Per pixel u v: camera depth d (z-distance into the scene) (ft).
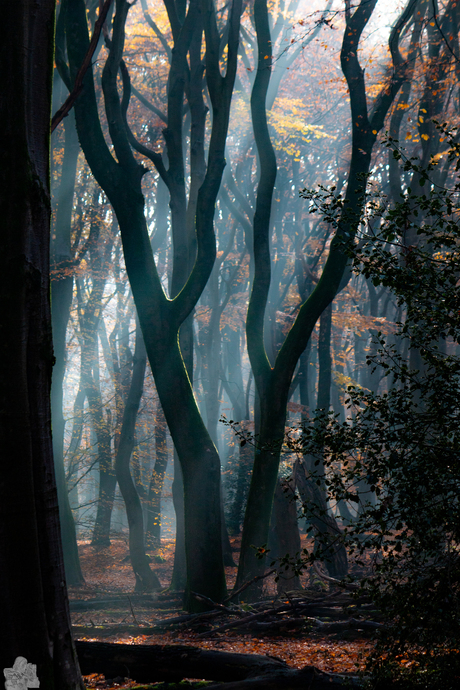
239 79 53.72
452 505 13.08
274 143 54.65
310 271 59.82
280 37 57.21
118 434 67.97
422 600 12.86
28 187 13.12
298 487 38.01
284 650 23.24
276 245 70.59
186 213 41.32
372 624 23.97
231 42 33.81
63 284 49.34
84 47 33.47
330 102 63.87
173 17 39.37
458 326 13.80
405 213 14.35
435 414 13.65
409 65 41.83
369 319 61.36
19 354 12.78
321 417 15.31
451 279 14.14
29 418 12.91
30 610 12.35
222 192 54.34
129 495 51.19
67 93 51.60
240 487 75.36
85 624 29.68
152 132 63.41
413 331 14.87
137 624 29.43
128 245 33.35
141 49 58.65
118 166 33.50
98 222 59.11
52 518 13.23
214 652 16.83
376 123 35.42
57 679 12.53
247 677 15.92
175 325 33.37
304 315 34.96
